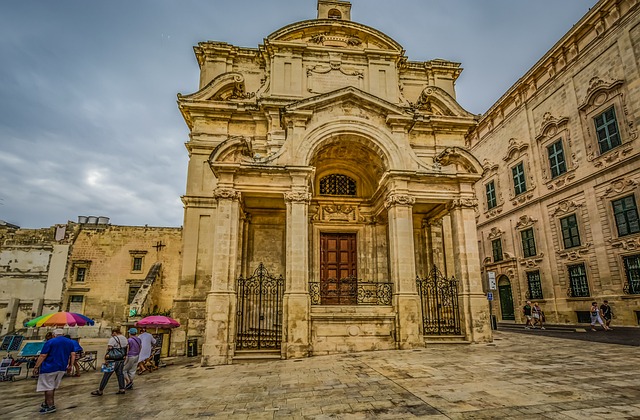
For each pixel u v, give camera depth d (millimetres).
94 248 31359
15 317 29188
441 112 19438
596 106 20531
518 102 26875
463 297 14023
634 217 18359
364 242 17891
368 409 6027
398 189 14344
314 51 18391
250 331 13633
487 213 30062
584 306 20750
